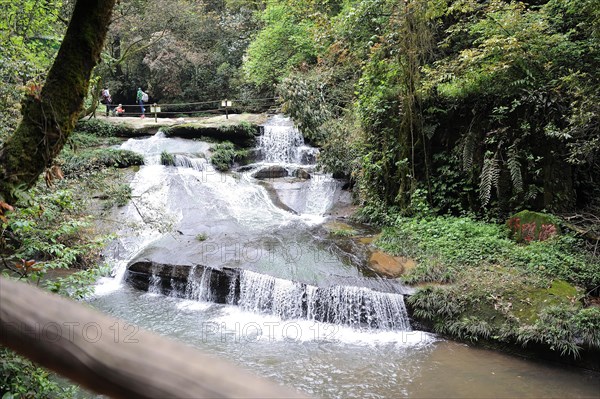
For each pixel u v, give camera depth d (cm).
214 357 67
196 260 811
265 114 1630
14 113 557
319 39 1111
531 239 751
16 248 410
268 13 1695
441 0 844
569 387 518
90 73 334
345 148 1120
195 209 1058
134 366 66
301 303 708
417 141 928
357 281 712
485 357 586
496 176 799
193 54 1922
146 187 1124
